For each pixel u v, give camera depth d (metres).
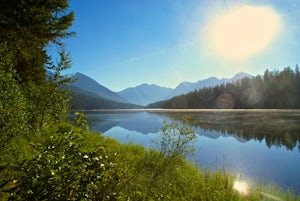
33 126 10.51
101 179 2.86
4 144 5.49
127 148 12.21
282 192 8.66
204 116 64.31
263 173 13.02
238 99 151.25
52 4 11.19
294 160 16.20
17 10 9.65
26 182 2.60
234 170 13.51
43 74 14.75
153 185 6.92
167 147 9.67
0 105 6.07
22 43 10.88
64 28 11.90
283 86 130.12
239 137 26.61
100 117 74.69
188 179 7.99
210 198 6.60
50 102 12.10
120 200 3.35
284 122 41.41
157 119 60.19
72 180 2.68
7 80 6.65
